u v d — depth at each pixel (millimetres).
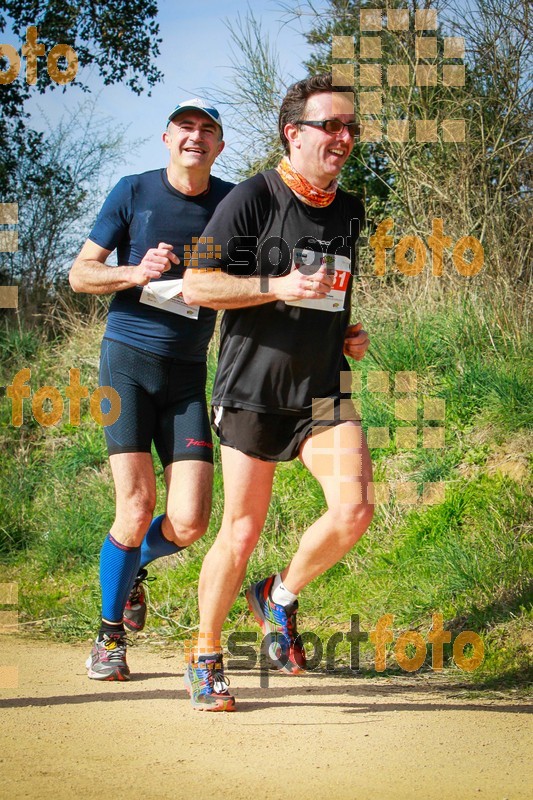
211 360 8031
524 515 5539
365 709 3691
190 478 4137
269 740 3195
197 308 4242
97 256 4230
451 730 3369
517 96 8234
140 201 4250
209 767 2877
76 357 9094
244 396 3473
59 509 7227
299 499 6363
